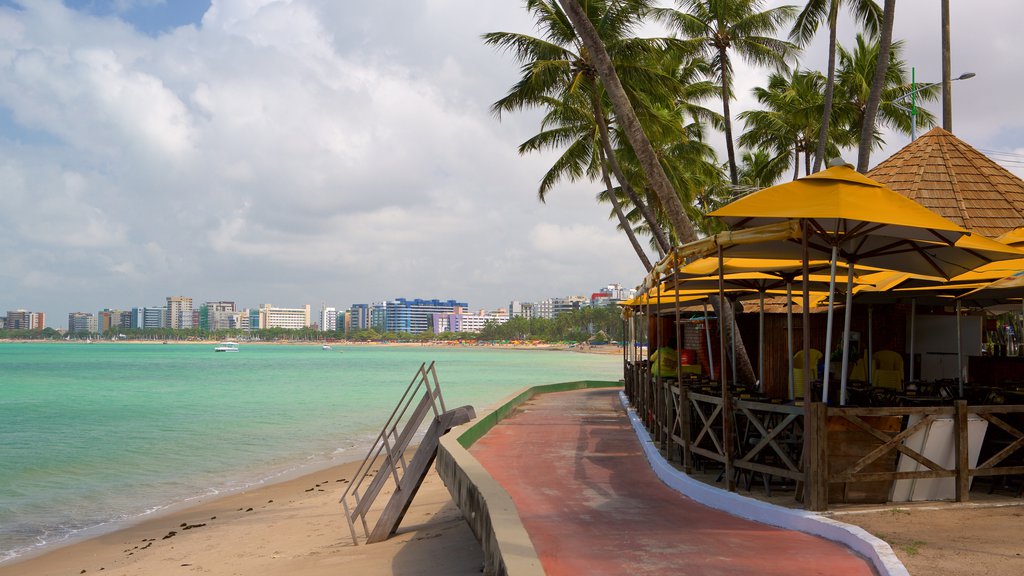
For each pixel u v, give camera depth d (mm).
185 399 47469
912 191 13711
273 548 12219
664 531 6926
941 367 14477
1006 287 9164
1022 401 8211
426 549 9984
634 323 22062
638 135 13781
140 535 14406
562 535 6820
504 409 18922
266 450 25062
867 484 7184
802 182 7223
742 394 8750
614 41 21781
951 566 5207
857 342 15031
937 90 35438
